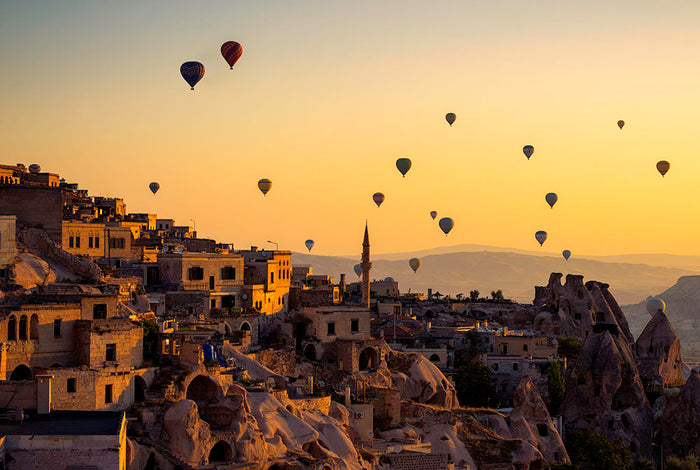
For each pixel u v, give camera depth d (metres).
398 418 124.81
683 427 161.75
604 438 149.00
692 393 163.00
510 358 170.00
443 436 124.81
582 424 166.50
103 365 90.81
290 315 145.75
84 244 137.38
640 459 156.12
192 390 98.62
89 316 93.19
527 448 128.62
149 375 96.31
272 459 94.25
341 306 150.75
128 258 143.25
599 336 173.62
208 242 163.00
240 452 91.38
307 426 101.75
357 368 135.00
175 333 105.44
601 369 168.50
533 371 168.88
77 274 116.94
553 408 167.00
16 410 76.31
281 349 128.38
